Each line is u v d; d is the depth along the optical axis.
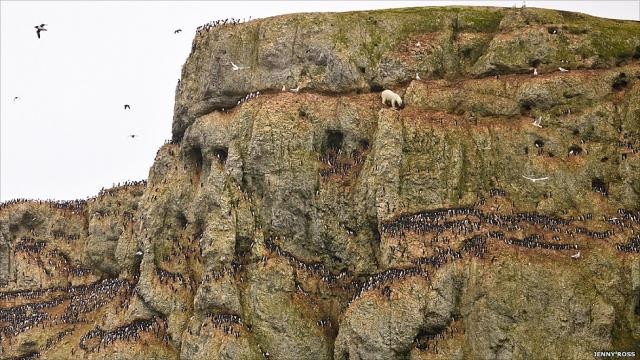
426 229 114.38
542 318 104.31
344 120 131.50
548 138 124.19
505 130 125.75
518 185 122.31
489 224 114.12
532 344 103.12
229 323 118.88
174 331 126.25
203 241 127.19
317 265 125.25
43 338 137.75
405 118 125.56
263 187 129.38
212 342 118.12
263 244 125.62
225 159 135.25
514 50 134.12
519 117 127.94
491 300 104.81
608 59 133.12
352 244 124.56
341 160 130.50
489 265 106.75
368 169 125.12
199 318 122.44
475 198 121.56
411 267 110.69
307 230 127.44
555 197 120.19
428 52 137.12
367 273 123.06
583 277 106.56
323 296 122.88
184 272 132.50
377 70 137.25
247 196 129.50
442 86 131.75
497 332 103.75
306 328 118.94
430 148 123.62
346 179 128.12
